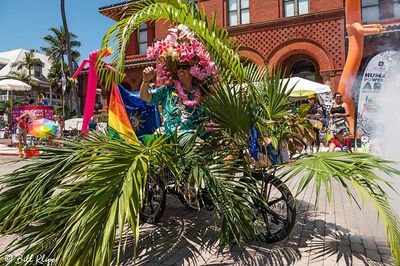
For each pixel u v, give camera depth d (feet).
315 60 56.13
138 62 67.82
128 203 7.34
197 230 14.05
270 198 12.42
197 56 12.66
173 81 13.41
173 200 19.57
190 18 11.41
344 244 12.37
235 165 11.51
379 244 12.36
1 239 13.15
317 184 8.96
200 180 9.29
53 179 9.95
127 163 8.58
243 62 14.15
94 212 7.46
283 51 55.16
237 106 11.37
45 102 59.67
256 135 12.13
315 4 53.06
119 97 13.80
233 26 58.34
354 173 9.31
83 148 10.49
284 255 11.39
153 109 15.39
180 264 10.76
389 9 47.98
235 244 12.29
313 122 12.77
